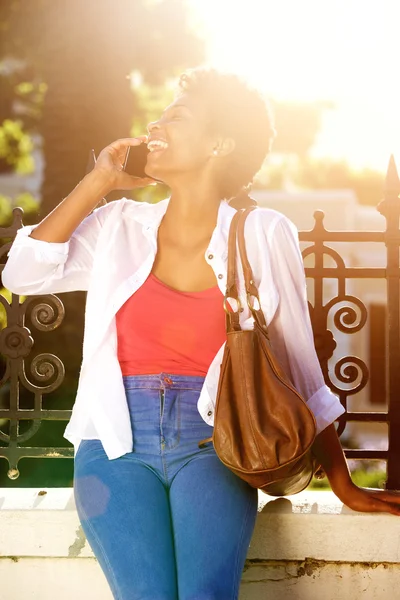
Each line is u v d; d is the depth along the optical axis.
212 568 2.27
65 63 8.41
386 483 3.31
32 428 3.35
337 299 3.37
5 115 11.75
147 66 9.72
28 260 2.62
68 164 8.34
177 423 2.48
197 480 2.41
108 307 2.55
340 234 3.34
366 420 3.34
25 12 8.80
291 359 2.66
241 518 2.40
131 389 2.53
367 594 2.86
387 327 3.33
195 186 2.64
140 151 2.72
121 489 2.39
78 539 2.82
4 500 2.95
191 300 2.54
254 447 2.34
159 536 2.33
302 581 2.86
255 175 2.80
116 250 2.64
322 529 2.82
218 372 2.51
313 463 2.72
